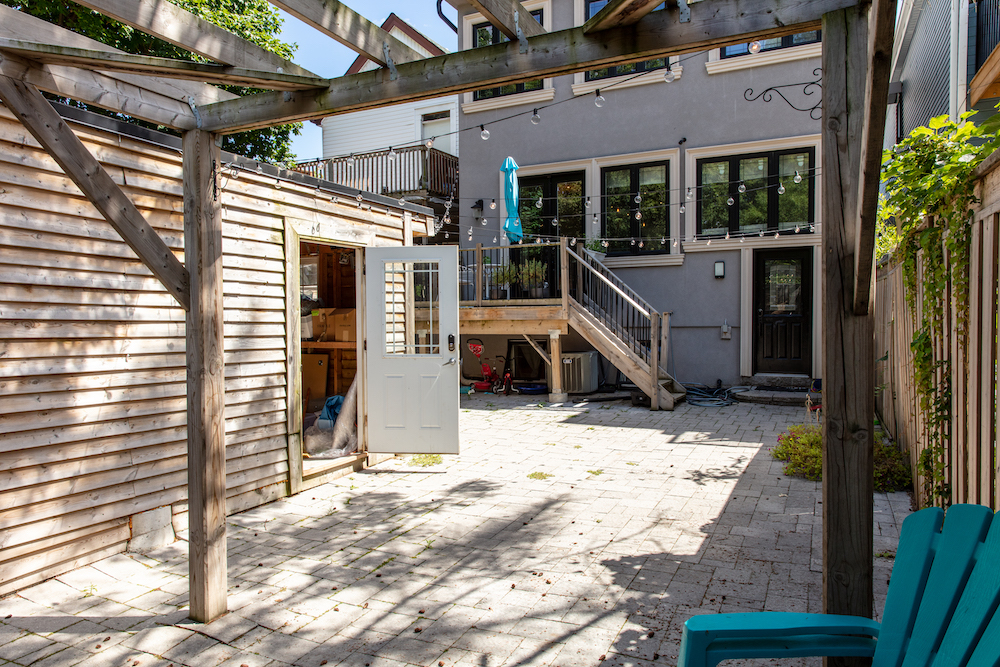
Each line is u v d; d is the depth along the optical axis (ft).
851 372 7.47
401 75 9.62
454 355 21.11
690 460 21.79
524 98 41.37
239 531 15.64
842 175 7.36
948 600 5.84
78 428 13.34
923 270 13.79
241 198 17.22
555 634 10.35
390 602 11.68
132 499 14.39
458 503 17.61
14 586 12.31
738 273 36.58
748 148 36.29
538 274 36.50
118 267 14.10
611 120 39.37
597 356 38.52
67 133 9.64
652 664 9.38
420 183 46.60
